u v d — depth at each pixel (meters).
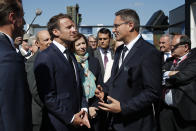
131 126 2.28
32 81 2.74
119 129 2.31
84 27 6.66
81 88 2.64
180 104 3.01
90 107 3.12
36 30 6.09
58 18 2.38
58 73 2.21
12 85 1.32
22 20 1.60
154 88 2.14
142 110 2.29
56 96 2.21
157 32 7.50
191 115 2.96
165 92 3.15
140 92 2.25
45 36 3.41
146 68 2.17
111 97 2.36
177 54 3.34
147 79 2.15
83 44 3.30
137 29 2.40
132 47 2.34
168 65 3.57
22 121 1.36
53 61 2.21
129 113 2.20
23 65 1.44
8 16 1.48
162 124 3.21
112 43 5.11
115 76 2.37
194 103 2.98
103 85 3.43
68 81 2.26
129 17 2.36
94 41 5.30
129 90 2.26
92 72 3.40
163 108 3.23
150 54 2.20
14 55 1.37
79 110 2.45
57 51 2.29
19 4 1.54
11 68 1.32
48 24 2.45
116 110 2.20
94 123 3.17
